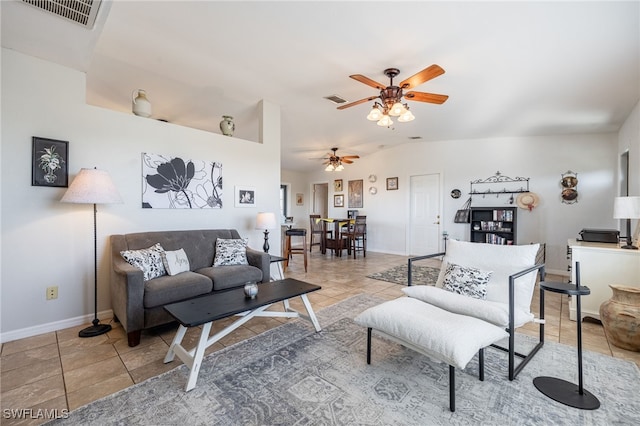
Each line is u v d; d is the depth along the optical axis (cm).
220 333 211
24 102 246
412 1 202
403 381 188
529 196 535
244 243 358
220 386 182
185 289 262
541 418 154
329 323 283
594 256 284
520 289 225
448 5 204
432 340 168
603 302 259
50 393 174
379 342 242
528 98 353
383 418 154
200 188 359
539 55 259
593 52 248
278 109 426
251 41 259
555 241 515
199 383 185
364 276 481
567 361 211
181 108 423
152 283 254
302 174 961
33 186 251
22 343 238
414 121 471
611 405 164
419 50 262
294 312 262
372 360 213
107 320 286
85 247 278
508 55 261
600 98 341
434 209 659
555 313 314
